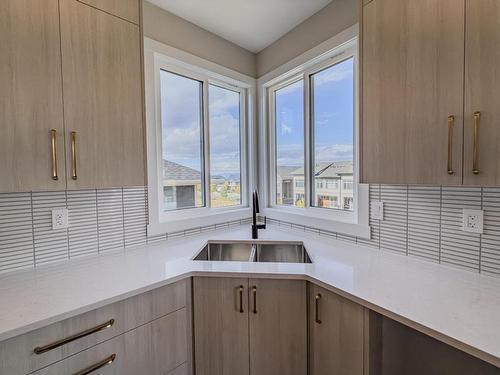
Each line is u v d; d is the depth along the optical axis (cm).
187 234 200
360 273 124
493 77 83
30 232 134
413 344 124
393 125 112
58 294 105
